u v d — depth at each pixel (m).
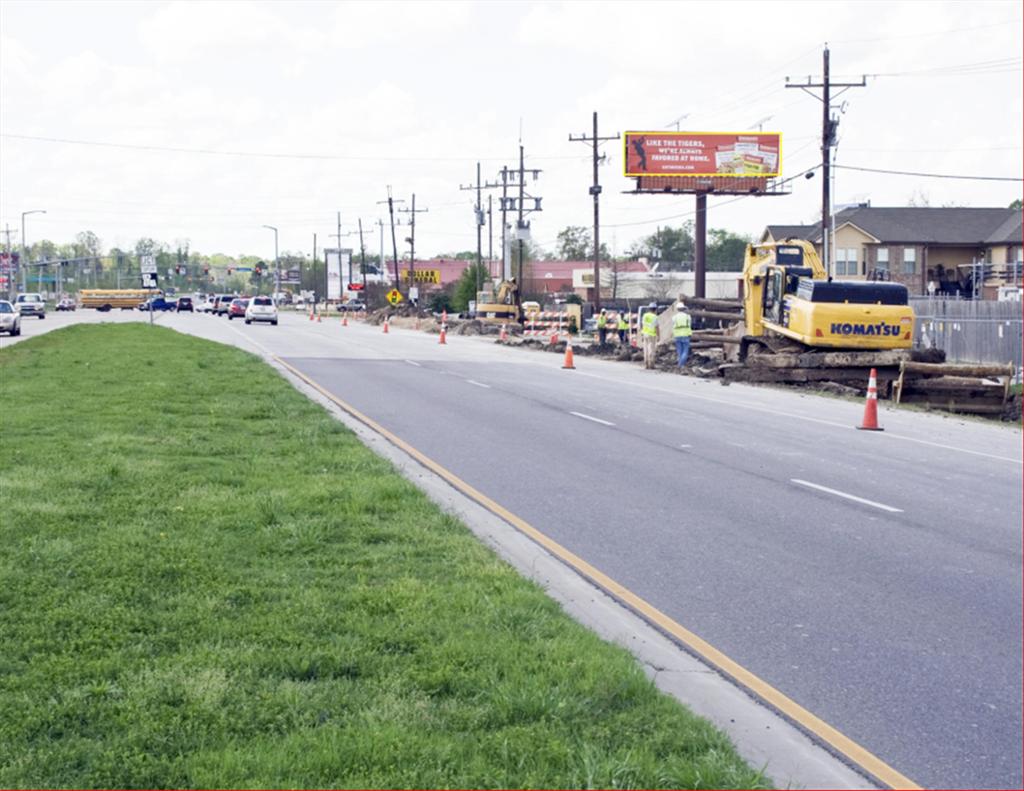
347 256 137.88
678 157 70.38
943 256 79.06
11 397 18.66
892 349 28.77
